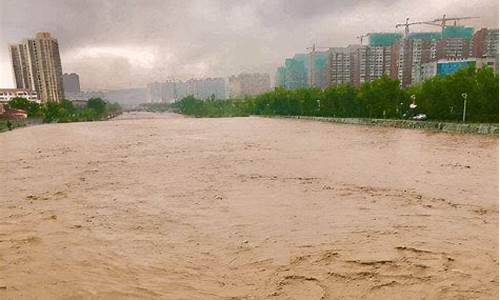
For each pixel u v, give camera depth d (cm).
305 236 900
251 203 1217
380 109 5950
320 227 965
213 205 1201
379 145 2816
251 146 3012
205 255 794
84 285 662
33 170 1997
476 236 878
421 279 668
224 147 2988
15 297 622
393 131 4081
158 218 1069
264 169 1881
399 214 1066
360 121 5441
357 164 1972
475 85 4322
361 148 2670
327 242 855
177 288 649
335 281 667
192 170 1900
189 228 975
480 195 1269
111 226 998
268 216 1070
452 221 993
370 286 647
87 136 4462
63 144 3519
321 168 1869
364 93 6156
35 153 2817
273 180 1588
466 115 4447
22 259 782
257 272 709
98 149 3020
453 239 861
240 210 1138
